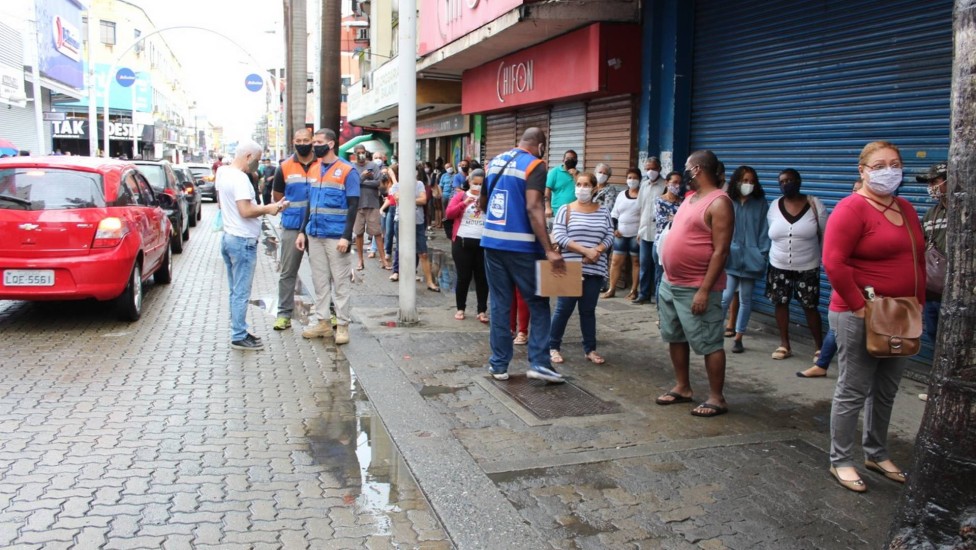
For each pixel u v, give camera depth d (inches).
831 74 302.4
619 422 210.4
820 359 255.0
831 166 304.5
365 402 230.8
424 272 434.9
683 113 390.0
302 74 948.0
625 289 437.4
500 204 239.1
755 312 351.9
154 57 2410.2
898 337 157.5
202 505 159.3
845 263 161.2
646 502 161.9
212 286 435.5
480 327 331.0
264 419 213.6
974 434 109.6
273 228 807.1
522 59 507.5
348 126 1450.5
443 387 242.8
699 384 247.6
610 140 444.1
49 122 1238.3
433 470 176.7
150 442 192.9
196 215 886.4
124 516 152.8
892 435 201.6
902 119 271.9
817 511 158.7
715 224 206.4
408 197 326.0
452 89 701.3
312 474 177.5
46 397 225.1
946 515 111.8
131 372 254.7
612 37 405.7
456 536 147.3
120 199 323.0
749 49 348.2
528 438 197.6
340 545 145.3
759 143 344.8
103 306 365.7
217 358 276.1
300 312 364.8
